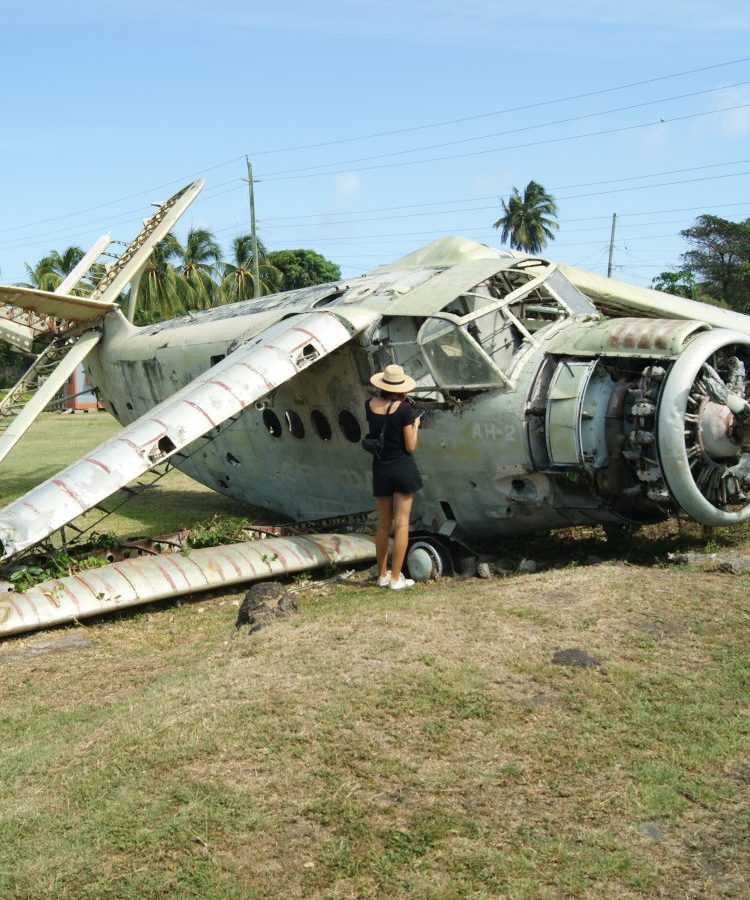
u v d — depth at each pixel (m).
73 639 6.71
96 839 3.51
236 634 6.40
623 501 7.26
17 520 6.95
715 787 3.74
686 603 5.83
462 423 7.71
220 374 8.10
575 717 4.31
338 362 8.87
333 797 3.69
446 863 3.29
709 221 55.06
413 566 7.84
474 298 8.09
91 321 14.26
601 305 11.45
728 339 6.96
